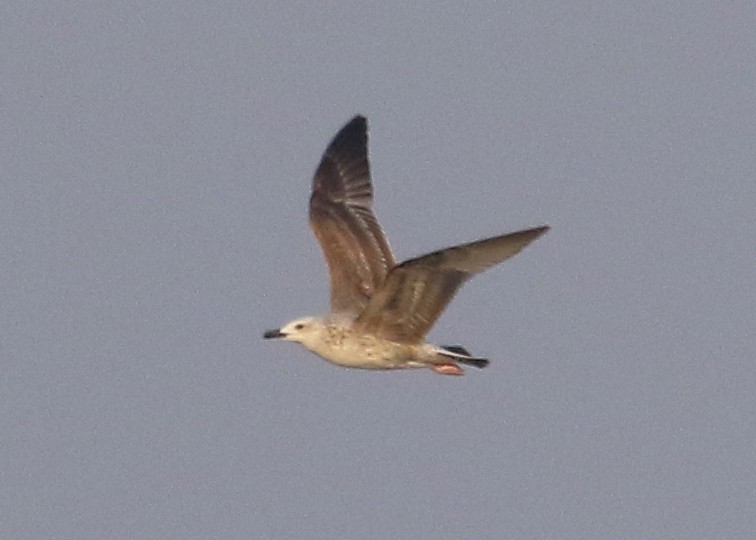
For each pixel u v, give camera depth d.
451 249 17.56
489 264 17.73
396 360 19.17
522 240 17.31
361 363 19.31
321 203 21.09
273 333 19.45
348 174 21.30
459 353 19.11
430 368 19.27
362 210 21.02
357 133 21.55
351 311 19.56
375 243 20.61
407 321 18.73
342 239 20.62
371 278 20.17
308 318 19.53
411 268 17.89
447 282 18.05
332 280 20.16
